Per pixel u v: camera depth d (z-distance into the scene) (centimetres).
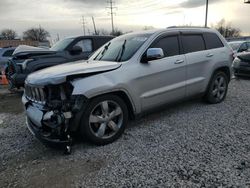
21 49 807
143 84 432
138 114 439
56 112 349
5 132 485
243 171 304
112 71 398
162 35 475
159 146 383
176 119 497
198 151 360
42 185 304
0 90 967
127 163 338
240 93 701
